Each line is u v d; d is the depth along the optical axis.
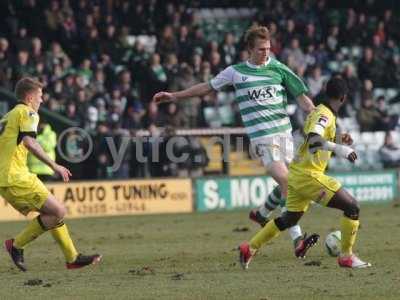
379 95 58.97
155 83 52.94
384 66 59.66
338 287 21.45
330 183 23.83
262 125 27.17
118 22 58.75
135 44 55.00
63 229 24.78
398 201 50.47
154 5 60.12
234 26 64.06
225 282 22.61
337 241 25.84
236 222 40.38
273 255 27.80
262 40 26.97
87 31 55.38
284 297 20.31
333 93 23.61
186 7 62.53
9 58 51.16
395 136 55.75
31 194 24.41
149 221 41.75
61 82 50.44
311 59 58.03
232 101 54.19
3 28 55.66
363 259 26.34
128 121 49.91
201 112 52.06
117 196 45.78
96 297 20.83
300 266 25.23
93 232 37.12
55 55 52.59
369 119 54.94
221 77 27.45
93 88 50.84
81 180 46.00
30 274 24.92
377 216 41.41
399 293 20.50
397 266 24.78
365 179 50.28
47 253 29.78
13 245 25.12
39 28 55.62
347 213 24.03
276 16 61.00
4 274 25.06
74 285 22.72
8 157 24.42
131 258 28.06
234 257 27.64
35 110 24.56
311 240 26.16
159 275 24.16
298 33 60.16
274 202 28.70
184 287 21.97
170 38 55.78
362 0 65.38
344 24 62.06
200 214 45.16
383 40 61.72
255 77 27.14
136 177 48.00
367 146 54.03
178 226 39.03
